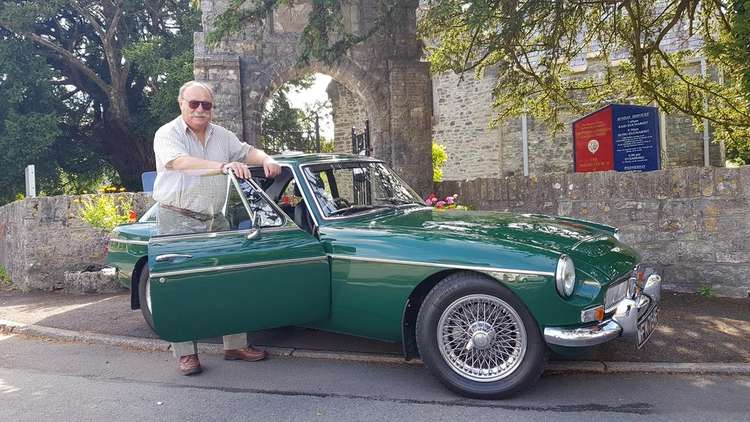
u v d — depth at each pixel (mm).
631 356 4688
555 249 3818
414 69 12211
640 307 4023
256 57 11672
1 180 19672
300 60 9875
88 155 24016
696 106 10711
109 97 21500
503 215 4922
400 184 5613
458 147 19969
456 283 3869
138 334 5848
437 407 3807
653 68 10625
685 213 7059
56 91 22312
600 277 3797
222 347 5254
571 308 3611
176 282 3982
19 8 18547
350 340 5379
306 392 4168
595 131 10062
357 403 3924
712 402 3814
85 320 6480
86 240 9062
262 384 4363
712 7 9203
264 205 4449
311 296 4336
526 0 8508
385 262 4113
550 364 4535
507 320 3846
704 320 5742
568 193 8047
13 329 6309
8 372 4855
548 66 10086
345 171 5148
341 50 9922
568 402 3840
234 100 11414
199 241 4113
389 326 4164
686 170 7051
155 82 20438
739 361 4527
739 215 6746
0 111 19438
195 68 11281
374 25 11320
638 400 3867
